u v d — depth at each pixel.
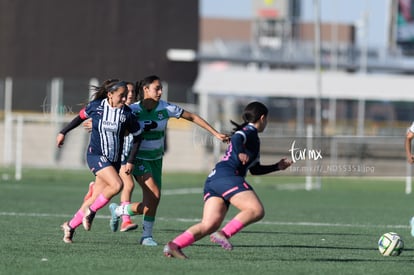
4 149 135.12
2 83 136.88
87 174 114.81
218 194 32.97
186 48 175.38
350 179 122.81
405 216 62.31
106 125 38.94
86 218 39.31
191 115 40.28
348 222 56.25
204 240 42.03
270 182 112.06
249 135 32.53
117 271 31.16
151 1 171.25
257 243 42.16
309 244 42.19
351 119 155.88
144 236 40.19
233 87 156.50
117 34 168.50
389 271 32.72
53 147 131.25
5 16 162.00
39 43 163.88
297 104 154.00
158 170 40.91
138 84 42.22
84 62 166.25
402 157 131.38
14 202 66.88
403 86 159.12
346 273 31.94
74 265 32.53
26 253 35.78
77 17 166.00
